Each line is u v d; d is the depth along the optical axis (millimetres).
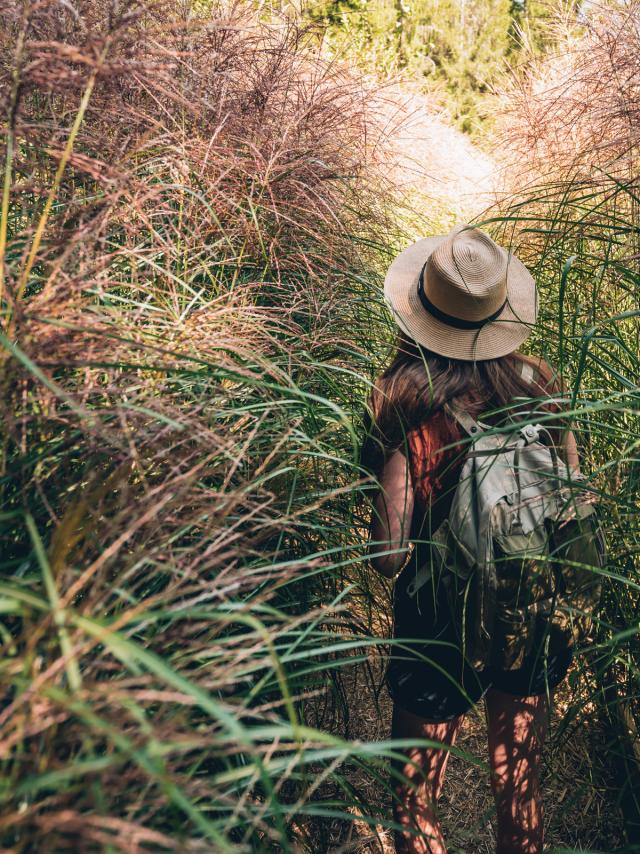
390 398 1594
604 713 2035
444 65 11992
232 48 2598
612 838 1947
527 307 1826
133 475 1316
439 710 1594
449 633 1560
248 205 2273
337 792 1879
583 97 3684
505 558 1394
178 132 2166
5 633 846
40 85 1329
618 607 1930
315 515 1820
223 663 1200
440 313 1594
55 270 1282
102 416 1347
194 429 1317
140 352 1484
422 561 1616
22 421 1147
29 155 1690
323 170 2775
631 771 1836
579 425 2023
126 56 1511
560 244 2406
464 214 6004
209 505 1245
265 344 1938
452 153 7492
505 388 1583
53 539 981
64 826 727
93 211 1533
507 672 1576
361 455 1684
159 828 1019
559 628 1501
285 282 2404
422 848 1593
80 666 989
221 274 2150
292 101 3002
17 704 765
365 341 2523
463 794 2150
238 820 1074
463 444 1527
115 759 730
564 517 1456
